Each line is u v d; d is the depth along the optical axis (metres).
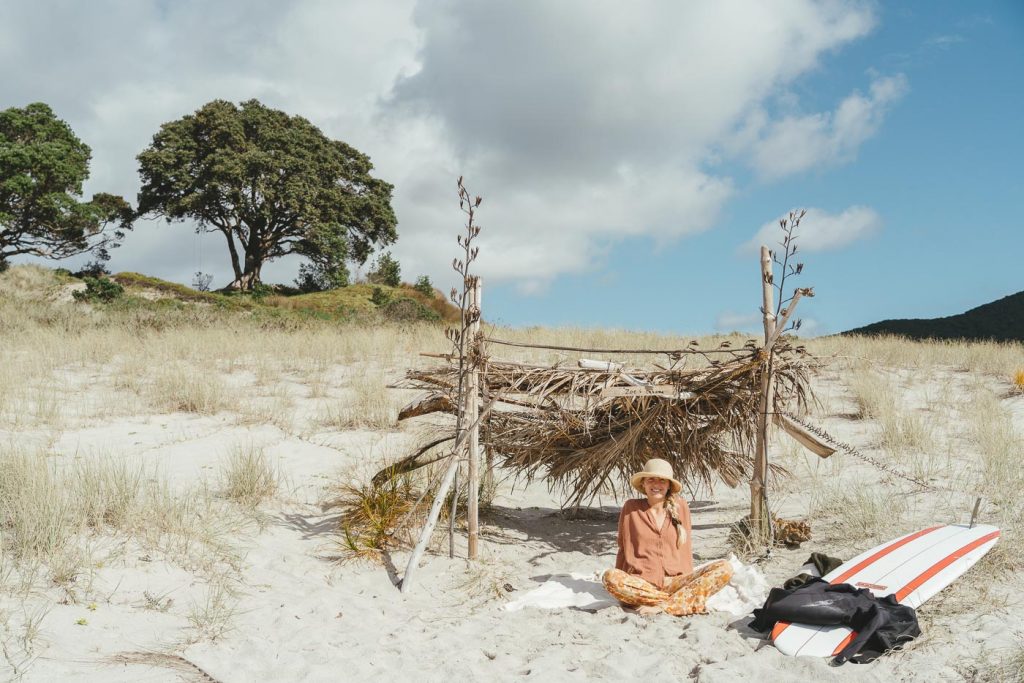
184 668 4.31
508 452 7.36
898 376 13.81
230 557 6.14
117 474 7.01
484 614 5.49
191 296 40.47
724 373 6.50
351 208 53.94
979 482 7.45
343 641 4.91
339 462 9.36
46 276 38.75
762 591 5.48
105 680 4.04
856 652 4.37
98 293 31.42
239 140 50.09
